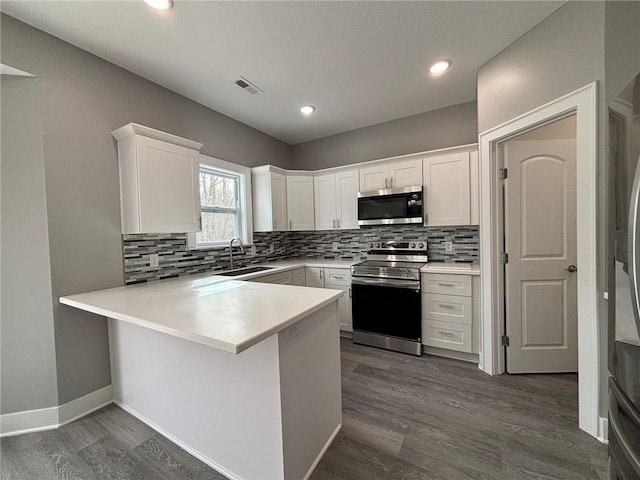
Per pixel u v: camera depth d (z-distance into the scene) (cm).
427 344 271
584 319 160
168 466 146
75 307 179
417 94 278
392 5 164
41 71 174
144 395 179
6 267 170
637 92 81
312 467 142
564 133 222
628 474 84
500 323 230
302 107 300
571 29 161
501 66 209
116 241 209
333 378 164
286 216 358
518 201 224
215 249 297
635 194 82
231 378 136
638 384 82
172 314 131
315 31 184
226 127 314
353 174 341
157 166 209
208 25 175
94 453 155
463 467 140
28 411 175
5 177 168
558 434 160
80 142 191
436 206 291
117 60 207
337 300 169
